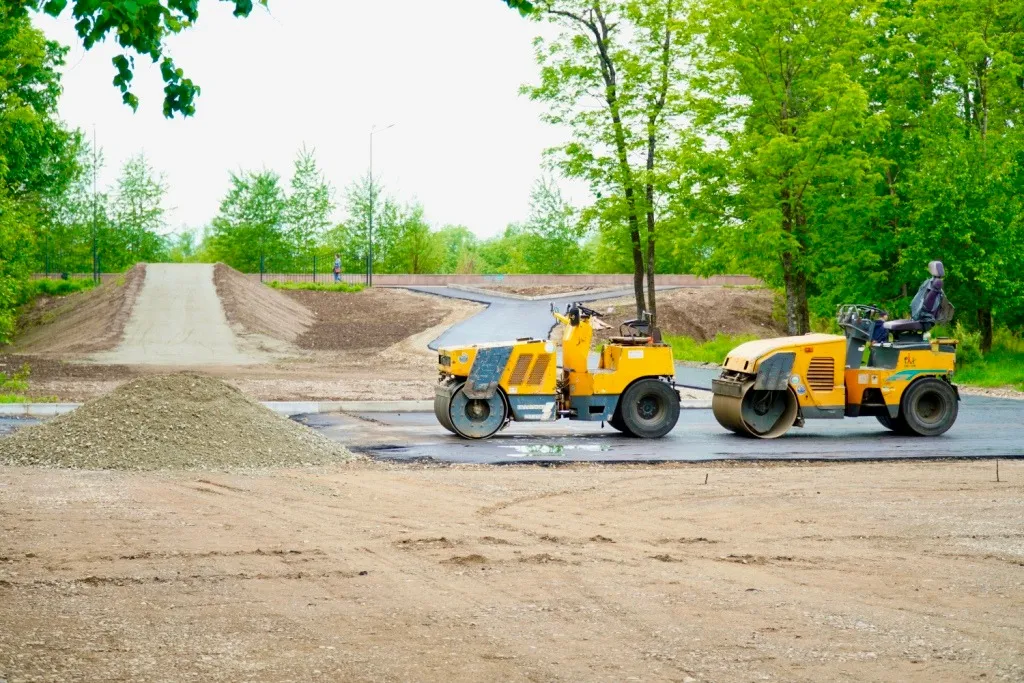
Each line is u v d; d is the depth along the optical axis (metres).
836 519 10.14
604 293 57.03
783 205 29.20
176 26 7.73
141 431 13.65
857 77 30.50
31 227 49.78
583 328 16.62
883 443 16.28
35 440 13.71
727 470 13.37
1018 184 30.34
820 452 15.16
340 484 12.05
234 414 14.32
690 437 17.03
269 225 78.12
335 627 6.55
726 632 6.48
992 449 15.53
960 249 29.42
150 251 78.44
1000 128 34.47
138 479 12.19
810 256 28.62
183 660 5.86
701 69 30.00
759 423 16.94
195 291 48.06
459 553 8.62
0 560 8.16
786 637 6.39
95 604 7.02
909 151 32.25
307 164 78.88
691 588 7.56
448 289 62.53
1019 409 21.58
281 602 7.12
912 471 13.27
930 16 31.69
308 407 21.30
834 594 7.41
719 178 29.17
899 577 7.93
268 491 11.52
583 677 5.63
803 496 11.41
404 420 19.44
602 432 17.64
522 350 16.44
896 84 32.34
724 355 35.69
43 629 6.43
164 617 6.73
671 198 30.88
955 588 7.61
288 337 42.72
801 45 28.02
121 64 7.79
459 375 16.48
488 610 6.96
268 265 78.62
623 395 16.77
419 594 7.36
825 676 5.68
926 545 9.02
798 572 8.07
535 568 8.16
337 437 16.80
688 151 28.84
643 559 8.48
